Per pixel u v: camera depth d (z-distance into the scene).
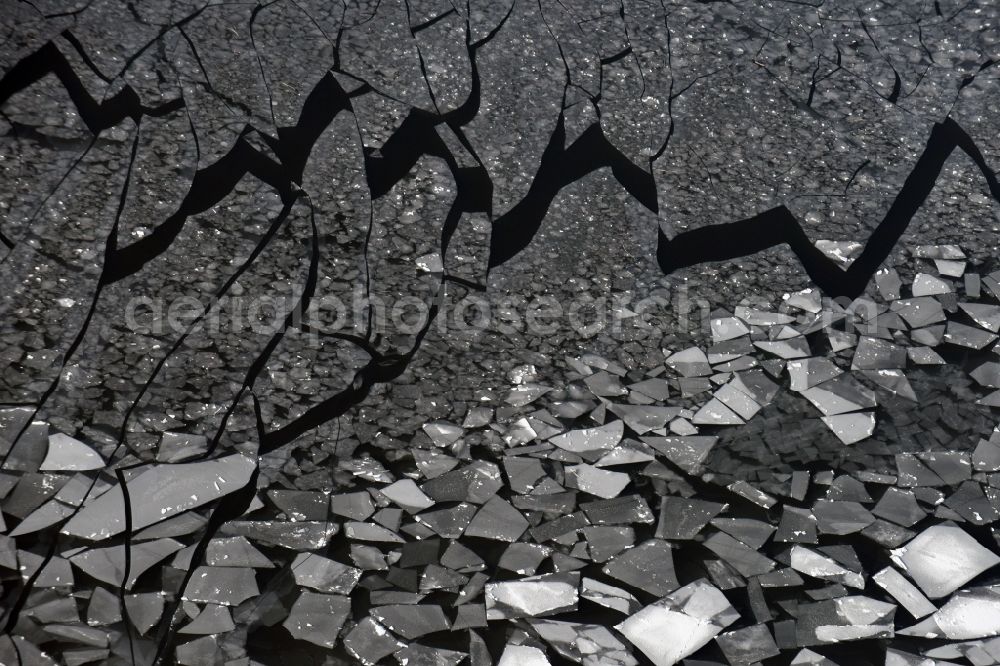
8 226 62.06
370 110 64.12
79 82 63.06
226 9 64.12
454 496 61.41
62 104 62.88
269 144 63.56
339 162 63.75
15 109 62.62
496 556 60.44
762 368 63.16
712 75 65.12
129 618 59.06
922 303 63.75
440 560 60.31
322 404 62.31
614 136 64.69
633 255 64.06
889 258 64.19
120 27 63.56
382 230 63.56
